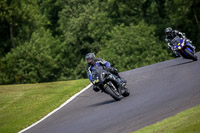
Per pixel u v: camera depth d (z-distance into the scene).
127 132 25.67
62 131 32.16
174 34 55.75
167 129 22.08
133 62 164.12
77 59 183.88
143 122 27.31
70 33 179.12
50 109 45.72
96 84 38.91
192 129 20.09
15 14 155.75
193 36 188.62
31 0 170.38
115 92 39.16
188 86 36.84
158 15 191.50
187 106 28.22
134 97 39.03
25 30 160.50
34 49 149.12
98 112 36.00
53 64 158.00
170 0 187.38
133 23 190.38
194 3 178.62
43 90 58.34
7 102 53.72
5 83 148.25
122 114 32.19
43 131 34.88
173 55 179.62
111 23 184.88
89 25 174.88
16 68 146.12
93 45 180.88
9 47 163.50
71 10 187.75
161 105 31.42
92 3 193.00
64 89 56.59
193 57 54.12
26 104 51.06
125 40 165.88
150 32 177.12
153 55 165.75
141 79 51.28
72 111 41.19
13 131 39.75
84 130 30.19
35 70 150.88
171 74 48.41
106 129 28.41
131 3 194.75
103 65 39.72
